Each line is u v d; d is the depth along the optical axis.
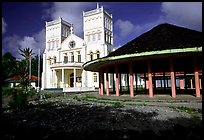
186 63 21.69
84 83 45.12
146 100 14.74
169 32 18.55
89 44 47.62
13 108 11.77
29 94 15.23
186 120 7.61
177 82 41.19
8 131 6.43
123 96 18.27
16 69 19.41
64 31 53.53
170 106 11.60
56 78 46.88
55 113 9.96
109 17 50.72
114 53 18.67
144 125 6.99
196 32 17.64
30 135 6.04
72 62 44.38
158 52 14.89
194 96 15.86
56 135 5.94
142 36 20.55
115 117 8.45
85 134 5.95
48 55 52.16
